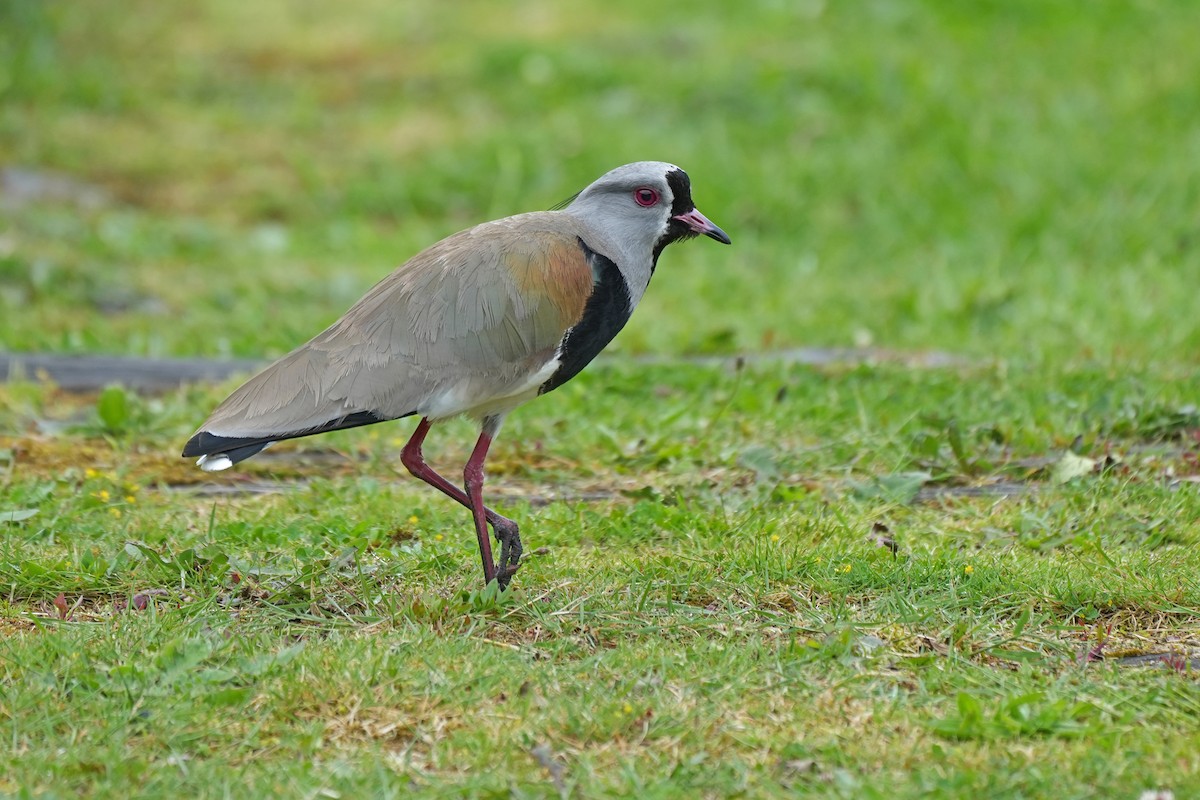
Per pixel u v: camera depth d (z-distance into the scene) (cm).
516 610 884
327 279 1855
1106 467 1123
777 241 2086
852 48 2520
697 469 1177
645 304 1802
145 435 1262
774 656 823
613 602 895
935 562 944
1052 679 805
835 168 2212
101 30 2716
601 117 2373
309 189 2205
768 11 2722
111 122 2370
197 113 2436
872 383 1402
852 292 1841
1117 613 895
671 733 746
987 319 1700
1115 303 1686
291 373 882
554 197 2181
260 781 700
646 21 2753
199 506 1098
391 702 773
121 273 1819
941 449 1202
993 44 2523
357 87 2572
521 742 738
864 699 783
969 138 2255
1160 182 2092
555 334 911
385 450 1239
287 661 803
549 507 1073
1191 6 2598
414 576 939
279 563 950
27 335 1599
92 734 741
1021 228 2038
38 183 2127
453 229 2100
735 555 955
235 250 1973
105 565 937
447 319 888
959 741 744
